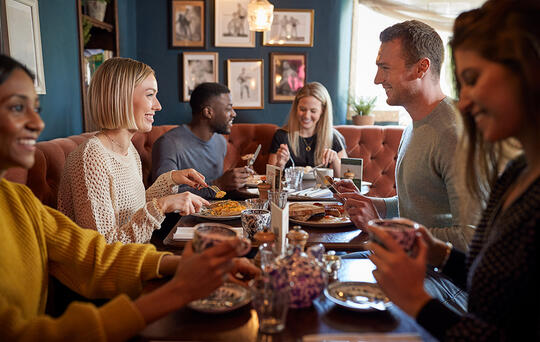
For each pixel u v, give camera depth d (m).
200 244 0.86
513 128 0.74
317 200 2.12
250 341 0.81
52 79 2.54
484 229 0.92
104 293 1.10
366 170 4.10
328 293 1.00
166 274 1.12
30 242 1.01
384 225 0.89
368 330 0.85
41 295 1.07
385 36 1.62
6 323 0.77
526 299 0.72
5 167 0.88
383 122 4.64
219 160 3.21
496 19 0.72
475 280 0.79
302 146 3.51
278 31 4.46
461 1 4.28
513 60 0.69
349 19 4.49
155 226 1.56
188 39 4.45
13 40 2.06
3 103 0.81
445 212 1.59
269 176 2.03
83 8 3.15
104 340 0.77
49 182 1.98
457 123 1.49
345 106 4.63
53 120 2.55
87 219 1.49
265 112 4.59
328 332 0.84
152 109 1.78
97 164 1.52
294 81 4.55
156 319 0.82
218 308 0.91
